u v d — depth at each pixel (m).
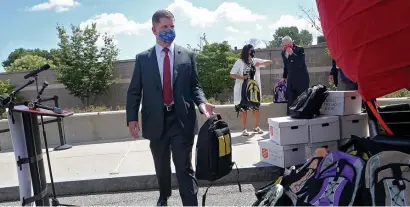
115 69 17.62
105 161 5.39
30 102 3.05
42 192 3.17
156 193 4.36
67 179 4.52
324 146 4.44
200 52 16.30
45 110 3.12
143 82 3.33
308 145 4.38
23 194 3.09
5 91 15.75
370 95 3.19
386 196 2.59
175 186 4.47
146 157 5.49
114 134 7.08
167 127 3.32
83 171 4.92
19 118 3.08
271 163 4.57
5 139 6.85
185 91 3.34
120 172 4.74
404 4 2.80
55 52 17.80
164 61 3.31
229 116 7.30
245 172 4.55
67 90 17.59
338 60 3.38
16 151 3.06
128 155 5.68
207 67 15.57
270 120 4.58
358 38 3.03
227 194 4.13
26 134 3.07
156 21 3.28
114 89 17.62
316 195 2.92
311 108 4.42
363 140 3.32
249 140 6.23
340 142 4.53
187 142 3.32
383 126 3.46
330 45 3.42
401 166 2.71
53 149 6.43
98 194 4.43
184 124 3.30
